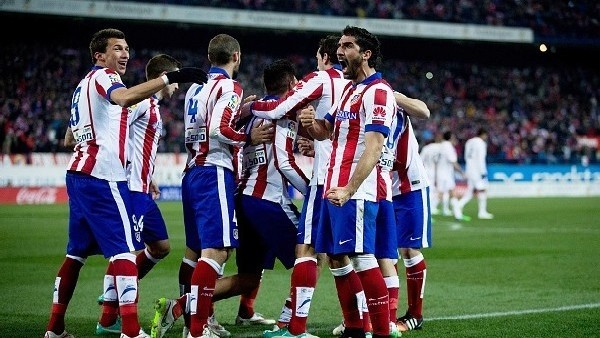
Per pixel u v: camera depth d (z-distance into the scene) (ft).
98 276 83.10
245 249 53.06
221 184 48.67
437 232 132.05
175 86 56.90
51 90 271.08
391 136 48.60
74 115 48.11
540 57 350.64
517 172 263.90
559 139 311.06
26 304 64.95
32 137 240.73
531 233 127.85
